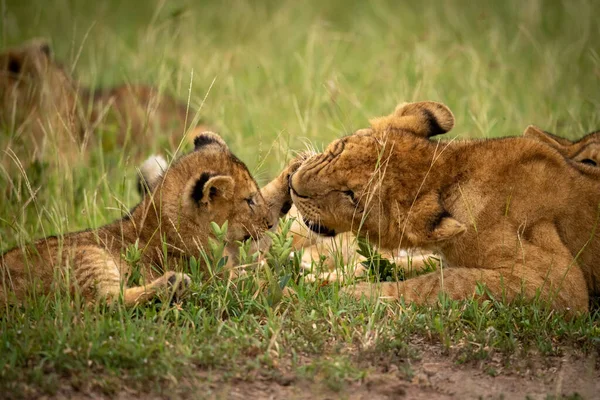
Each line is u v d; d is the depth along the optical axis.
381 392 8.00
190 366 8.16
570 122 15.73
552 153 10.50
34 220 13.23
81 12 26.64
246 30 24.11
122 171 14.23
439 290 9.93
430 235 9.82
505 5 23.39
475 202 10.19
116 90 17.95
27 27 24.84
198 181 10.67
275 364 8.31
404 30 23.39
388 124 10.89
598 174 10.77
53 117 15.80
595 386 8.30
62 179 13.61
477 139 10.84
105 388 7.73
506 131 16.12
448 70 18.75
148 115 15.58
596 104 15.58
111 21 26.36
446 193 10.27
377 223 10.30
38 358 8.22
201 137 11.63
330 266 11.77
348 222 10.47
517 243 10.07
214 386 7.93
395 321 9.31
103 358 8.15
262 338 8.92
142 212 10.89
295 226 11.95
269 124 16.50
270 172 14.81
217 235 9.93
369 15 26.12
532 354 8.89
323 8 26.72
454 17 23.23
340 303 9.73
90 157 15.24
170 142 15.12
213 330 8.87
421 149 10.39
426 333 9.19
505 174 10.29
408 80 17.50
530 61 19.50
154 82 18.05
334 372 8.10
